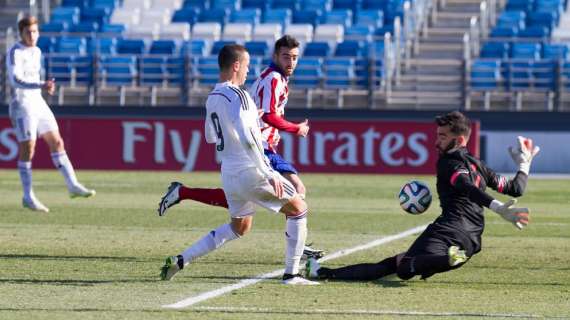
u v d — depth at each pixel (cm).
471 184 2025
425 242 2078
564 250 2762
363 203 4128
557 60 6512
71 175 3425
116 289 2023
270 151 2456
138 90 6812
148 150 5919
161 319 1706
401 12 7444
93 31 7344
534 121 6191
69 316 1723
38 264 2369
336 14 7381
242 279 2175
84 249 2656
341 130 5828
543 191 4856
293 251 2106
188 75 6650
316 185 5019
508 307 1870
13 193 4362
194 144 5894
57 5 7806
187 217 3534
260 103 2341
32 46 3391
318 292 2006
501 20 7356
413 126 5800
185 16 7512
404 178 5544
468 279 2220
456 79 6762
